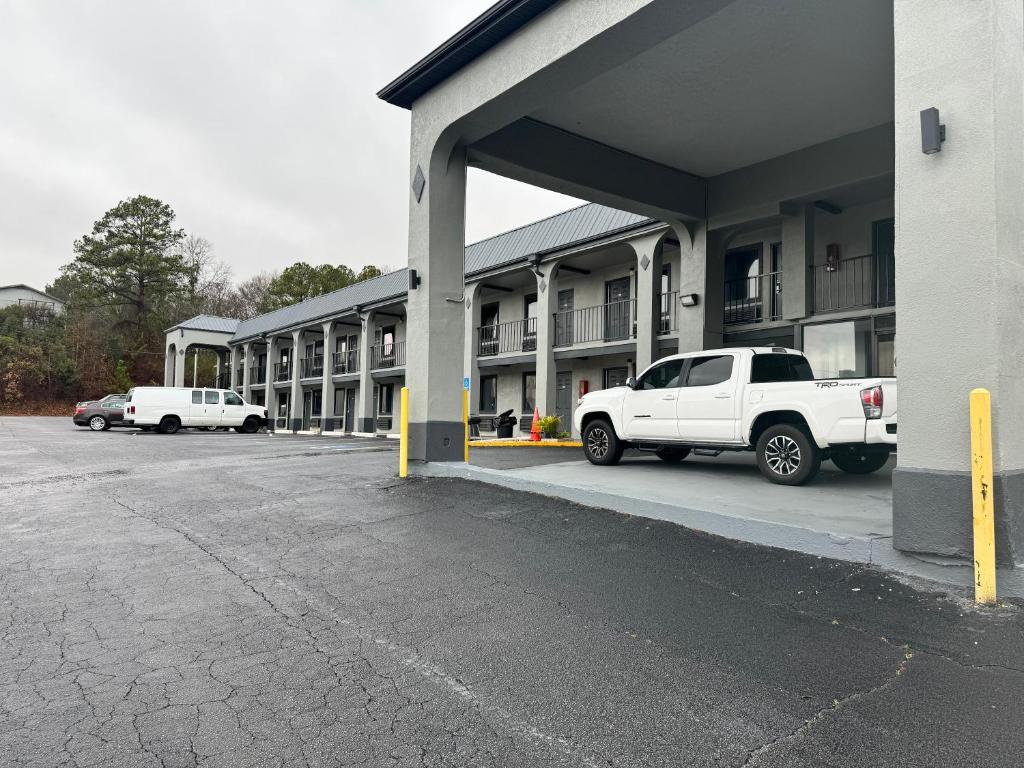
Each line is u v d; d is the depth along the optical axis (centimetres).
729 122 1025
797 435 730
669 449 1016
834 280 1260
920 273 446
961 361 426
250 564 527
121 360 5675
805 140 1091
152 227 6147
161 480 991
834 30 770
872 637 368
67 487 938
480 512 679
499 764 259
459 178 979
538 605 427
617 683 323
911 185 453
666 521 605
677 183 1232
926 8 452
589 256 1844
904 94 459
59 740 276
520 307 2339
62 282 7888
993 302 414
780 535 519
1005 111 430
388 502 750
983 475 399
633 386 931
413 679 331
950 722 283
